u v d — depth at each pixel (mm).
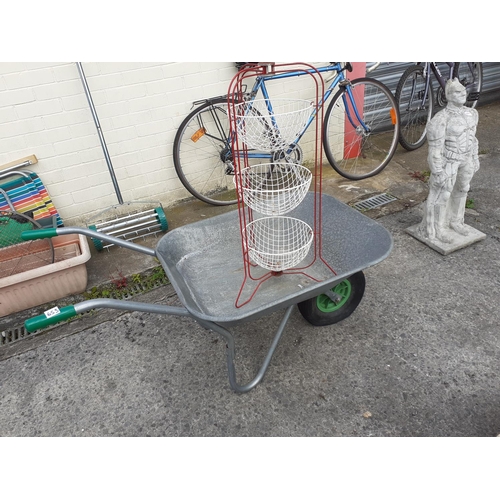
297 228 2246
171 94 3137
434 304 2322
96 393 2006
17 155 2871
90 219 3305
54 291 2533
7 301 2426
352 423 1777
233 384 1852
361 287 2102
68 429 1857
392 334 2164
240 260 2217
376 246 1898
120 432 1827
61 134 2932
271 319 2318
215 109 3230
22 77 2670
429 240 2754
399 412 1804
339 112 3785
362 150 4184
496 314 2227
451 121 2334
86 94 2695
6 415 1940
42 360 2197
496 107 5102
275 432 1771
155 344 2238
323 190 3586
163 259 1837
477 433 1706
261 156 3229
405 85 4375
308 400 1882
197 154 3457
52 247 2592
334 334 2191
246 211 2197
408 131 4559
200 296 2014
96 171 3168
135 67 2939
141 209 3465
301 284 2113
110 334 2320
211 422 1834
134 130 3143
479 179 3568
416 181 3602
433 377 1931
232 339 1695
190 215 3430
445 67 4574
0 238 2658
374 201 3355
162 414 1887
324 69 3213
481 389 1864
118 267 2848
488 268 2553
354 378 1958
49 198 3018
